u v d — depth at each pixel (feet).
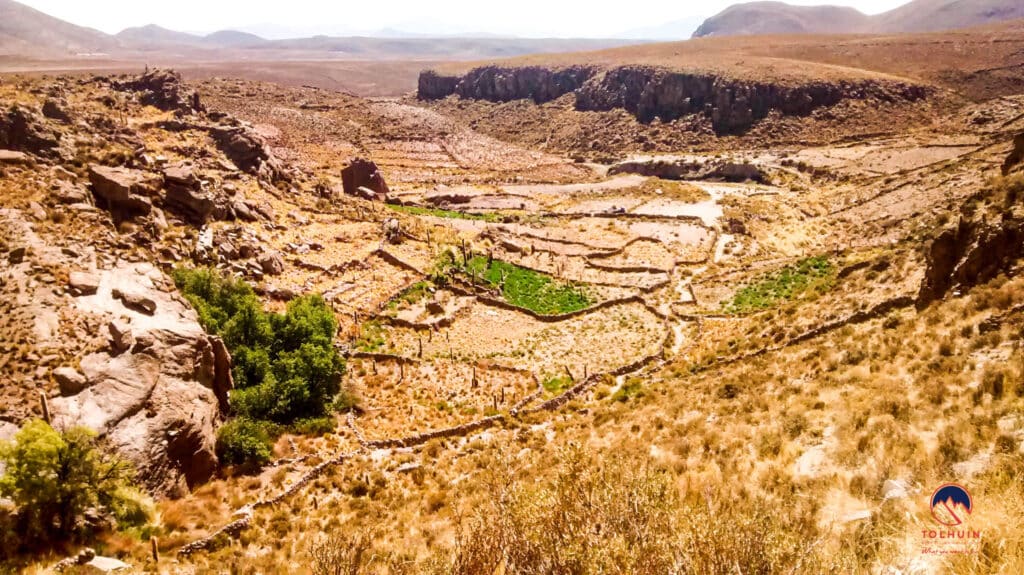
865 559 29.73
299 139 501.56
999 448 42.09
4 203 117.29
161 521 73.72
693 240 269.23
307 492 87.66
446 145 565.12
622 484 29.22
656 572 25.07
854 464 51.11
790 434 65.10
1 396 73.61
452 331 163.02
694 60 643.86
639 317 176.24
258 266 163.22
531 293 197.57
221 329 119.14
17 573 57.52
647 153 533.55
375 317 163.02
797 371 89.92
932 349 73.00
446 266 203.62
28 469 62.13
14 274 93.50
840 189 325.62
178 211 164.35
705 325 162.81
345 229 219.00
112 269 105.70
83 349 83.51
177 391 87.10
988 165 244.01
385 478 91.50
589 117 649.61
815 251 229.86
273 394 108.58
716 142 532.32
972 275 83.41
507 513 30.42
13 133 150.00
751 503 39.83
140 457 76.84
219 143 234.17
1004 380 55.88
